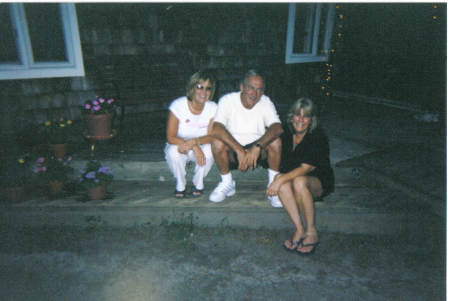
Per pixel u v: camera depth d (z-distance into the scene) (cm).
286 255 270
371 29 657
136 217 303
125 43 466
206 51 518
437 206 286
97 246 277
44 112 429
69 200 321
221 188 313
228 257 265
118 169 360
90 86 458
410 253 274
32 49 430
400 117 570
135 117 507
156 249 274
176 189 325
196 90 285
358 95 710
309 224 265
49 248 273
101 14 439
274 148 289
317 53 620
